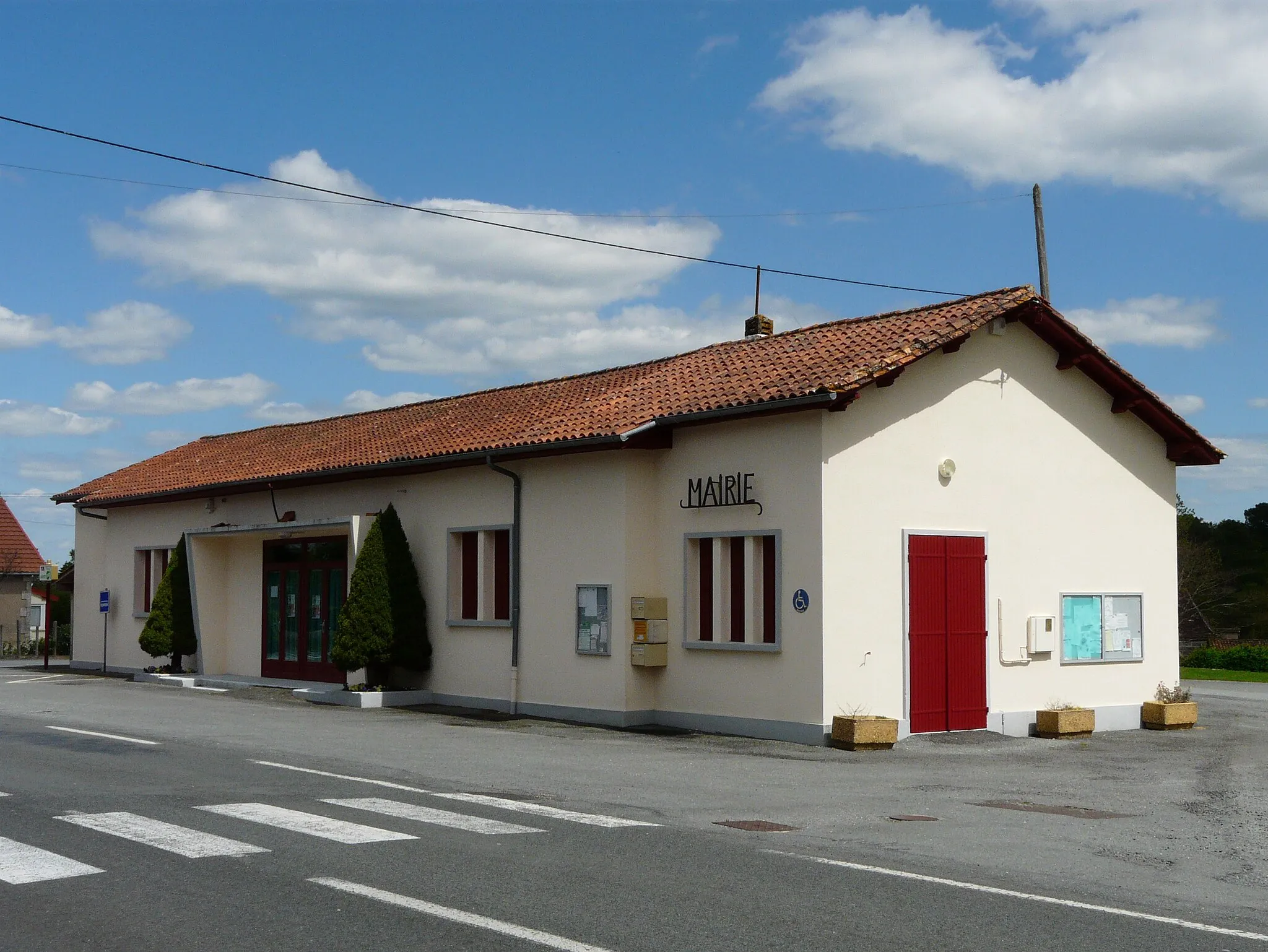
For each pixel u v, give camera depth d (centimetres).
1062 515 1870
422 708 2019
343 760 1313
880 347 1673
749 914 663
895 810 1081
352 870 750
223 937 606
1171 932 656
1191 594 5712
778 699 1609
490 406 2347
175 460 3084
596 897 694
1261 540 6438
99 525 3095
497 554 2008
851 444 1611
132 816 925
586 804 1055
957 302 1836
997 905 702
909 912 679
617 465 1786
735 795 1145
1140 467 1997
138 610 2902
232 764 1246
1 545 4769
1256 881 816
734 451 1689
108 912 648
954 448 1736
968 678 1725
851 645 1590
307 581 2433
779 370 1742
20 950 584
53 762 1241
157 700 2095
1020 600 1802
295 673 2447
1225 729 1962
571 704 1831
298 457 2531
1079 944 625
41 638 5153
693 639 1734
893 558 1648
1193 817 1091
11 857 775
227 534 2472
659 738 1619
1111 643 1923
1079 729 1783
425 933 616
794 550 1602
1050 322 1820
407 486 2181
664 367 2133
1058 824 1023
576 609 1836
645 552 1781
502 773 1248
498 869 759
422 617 2105
